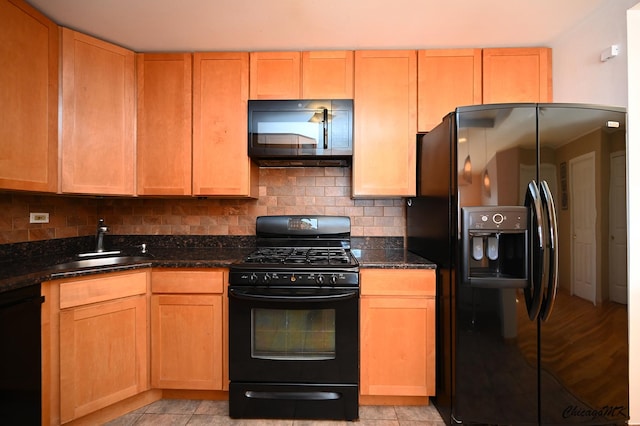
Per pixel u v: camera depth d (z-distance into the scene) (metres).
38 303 1.38
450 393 1.58
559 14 1.66
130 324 1.68
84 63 1.78
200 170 1.99
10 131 1.44
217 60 2.00
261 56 1.99
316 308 1.65
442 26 1.77
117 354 1.64
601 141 1.47
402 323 1.71
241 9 1.63
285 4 1.59
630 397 1.53
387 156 1.97
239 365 1.68
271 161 2.20
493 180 1.47
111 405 1.66
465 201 1.49
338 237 2.22
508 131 1.47
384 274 1.71
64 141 1.71
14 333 1.28
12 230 1.71
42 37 1.59
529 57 1.94
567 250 1.47
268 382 1.68
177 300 1.75
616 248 1.48
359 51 1.98
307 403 1.66
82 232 2.18
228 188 1.98
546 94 1.93
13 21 1.44
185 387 1.75
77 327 1.52
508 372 1.50
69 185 1.72
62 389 1.47
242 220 2.31
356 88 1.97
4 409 1.24
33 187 1.55
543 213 1.43
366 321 1.71
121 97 1.93
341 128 1.95
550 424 1.50
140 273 1.72
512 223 1.45
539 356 1.49
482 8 1.62
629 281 1.51
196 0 1.56
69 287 1.49
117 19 1.70
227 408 1.76
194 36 1.87
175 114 1.99
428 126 1.96
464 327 1.51
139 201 2.30
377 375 1.72
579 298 1.48
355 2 1.58
